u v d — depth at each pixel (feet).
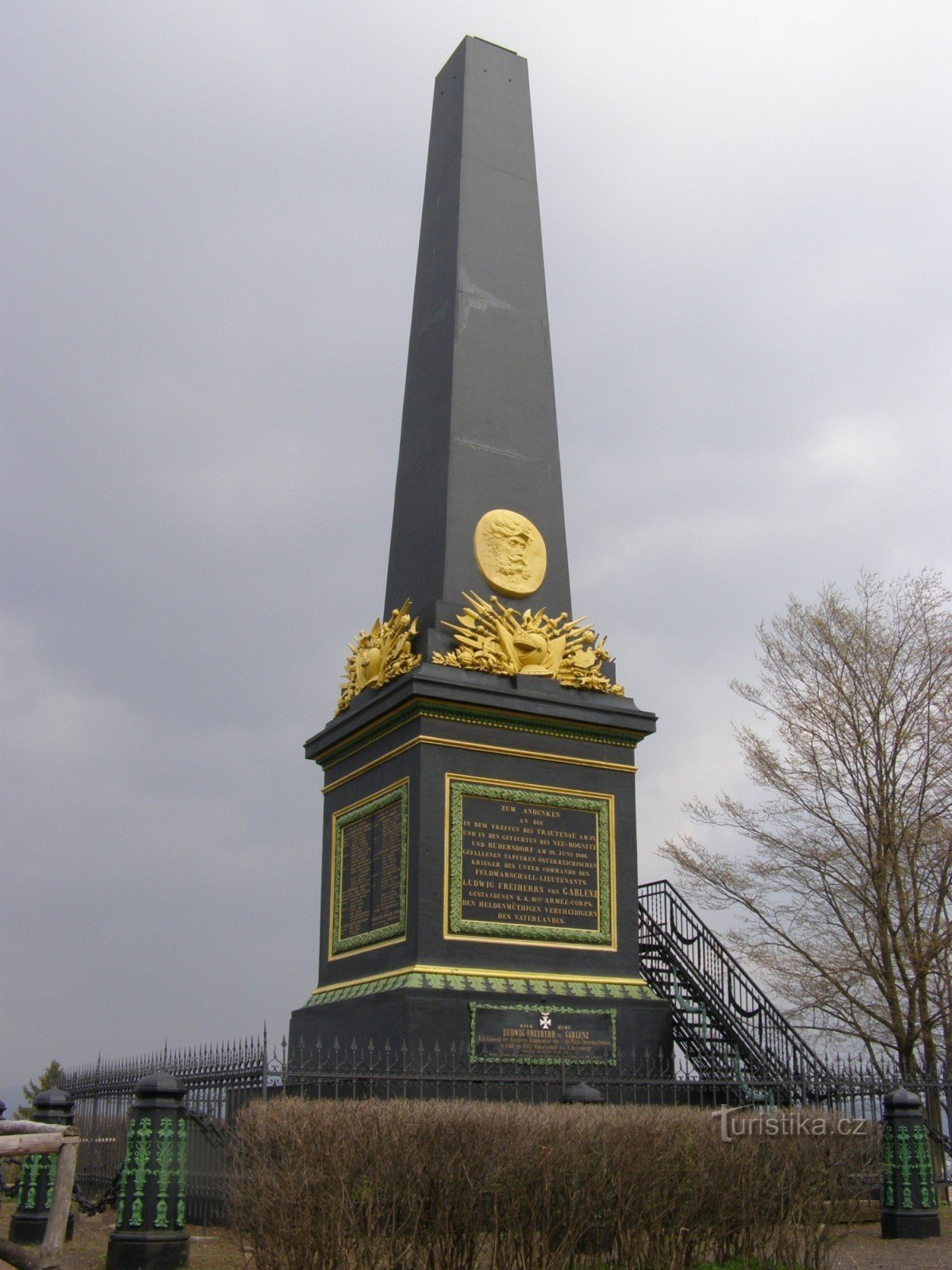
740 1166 45.50
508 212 83.97
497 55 88.17
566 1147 42.29
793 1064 68.49
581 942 68.23
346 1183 38.78
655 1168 43.75
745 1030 71.87
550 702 70.33
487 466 76.74
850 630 102.58
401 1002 62.18
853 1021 99.35
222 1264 44.62
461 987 63.31
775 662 129.18
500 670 70.59
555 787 69.97
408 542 77.77
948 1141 70.03
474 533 74.79
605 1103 52.16
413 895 64.95
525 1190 41.34
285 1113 40.01
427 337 81.76
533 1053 63.87
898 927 97.60
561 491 79.36
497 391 78.84
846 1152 48.83
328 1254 38.17
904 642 100.68
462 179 82.84
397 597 77.41
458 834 66.44
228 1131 48.49
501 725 69.26
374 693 72.69
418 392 81.10
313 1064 65.92
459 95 86.12
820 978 100.89
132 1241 42.57
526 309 82.17
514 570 75.05
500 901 66.64
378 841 69.72
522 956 66.39
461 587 73.31
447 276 81.15
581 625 76.48
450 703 67.77
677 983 78.59
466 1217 40.14
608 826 71.00
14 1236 51.42
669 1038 68.23
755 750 107.45
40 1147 39.19
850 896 102.22
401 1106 41.29
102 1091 63.05
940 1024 96.63
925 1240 55.06
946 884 96.63
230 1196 42.06
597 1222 42.60
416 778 66.64
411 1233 39.52
